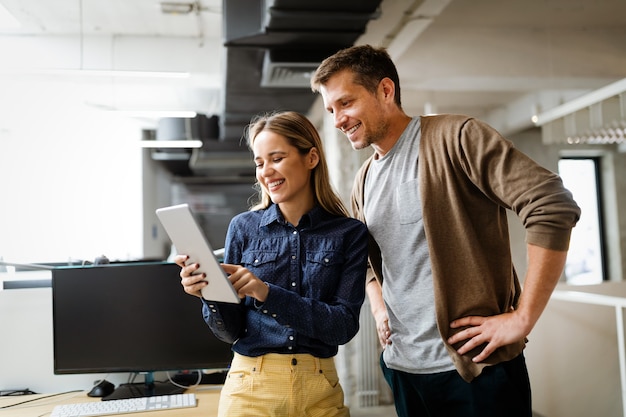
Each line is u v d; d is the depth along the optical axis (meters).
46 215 6.72
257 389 1.17
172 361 1.80
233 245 1.30
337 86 1.27
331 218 1.31
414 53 4.48
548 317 2.93
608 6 4.18
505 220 1.26
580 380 2.93
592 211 6.57
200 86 5.43
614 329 3.00
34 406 1.76
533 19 4.42
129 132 7.53
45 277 2.12
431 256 1.21
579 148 6.45
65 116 6.82
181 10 4.52
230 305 1.22
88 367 1.80
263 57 3.71
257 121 1.30
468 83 4.66
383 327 1.45
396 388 1.36
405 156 1.29
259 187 1.50
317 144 1.29
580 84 4.75
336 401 1.23
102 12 4.56
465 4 4.06
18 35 4.98
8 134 6.52
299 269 1.24
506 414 1.18
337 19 3.03
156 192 8.55
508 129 6.24
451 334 1.21
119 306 1.82
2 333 1.94
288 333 1.19
